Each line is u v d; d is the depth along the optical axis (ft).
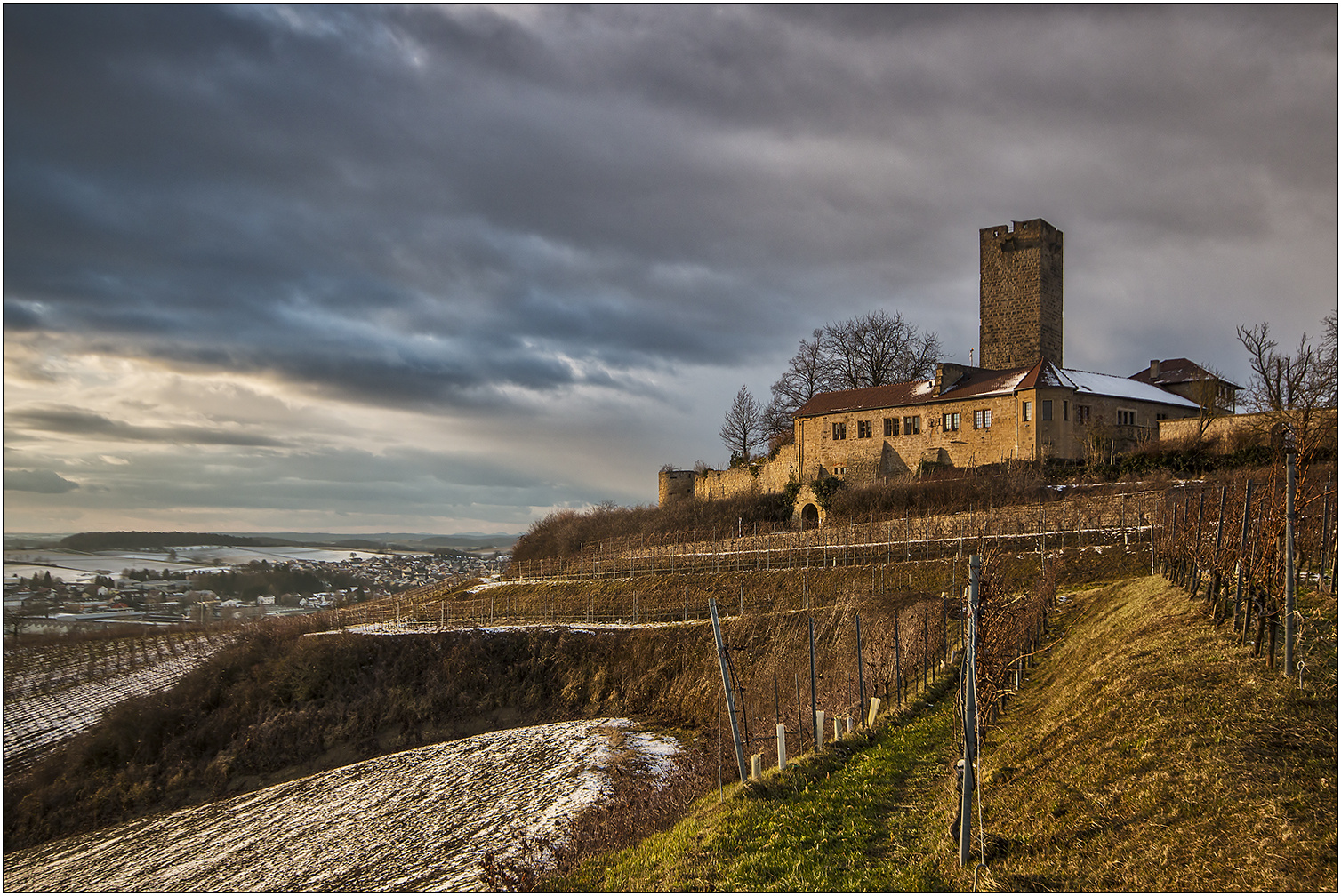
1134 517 158.61
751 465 295.07
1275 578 57.98
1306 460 73.82
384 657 177.58
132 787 153.07
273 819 126.00
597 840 79.30
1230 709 51.78
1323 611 67.97
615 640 164.86
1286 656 53.78
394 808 117.19
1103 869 40.68
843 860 51.62
